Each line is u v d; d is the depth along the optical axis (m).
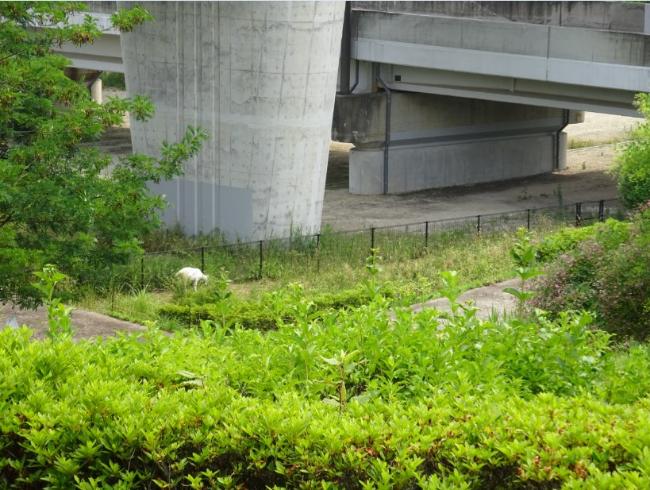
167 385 6.86
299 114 27.47
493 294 20.25
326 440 5.75
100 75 52.41
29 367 6.66
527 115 41.44
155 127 29.28
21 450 6.20
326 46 27.42
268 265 24.73
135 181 17.14
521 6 39.34
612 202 35.84
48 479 5.92
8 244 15.52
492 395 6.75
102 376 6.72
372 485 5.46
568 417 5.96
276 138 27.47
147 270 22.98
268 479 5.86
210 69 27.81
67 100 16.80
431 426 5.98
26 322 17.61
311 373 7.25
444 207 35.84
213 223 28.81
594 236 16.12
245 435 5.88
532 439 5.66
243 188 28.05
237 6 26.92
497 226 30.77
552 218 31.48
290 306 9.14
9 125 16.81
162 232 28.88
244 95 27.47
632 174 24.34
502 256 24.64
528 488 5.51
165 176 17.84
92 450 5.90
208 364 7.21
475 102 39.72
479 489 5.65
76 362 6.91
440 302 19.16
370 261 10.80
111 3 40.53
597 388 7.36
